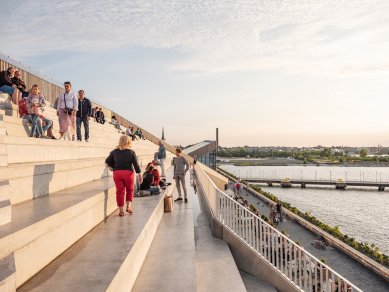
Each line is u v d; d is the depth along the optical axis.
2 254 3.17
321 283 8.05
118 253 4.75
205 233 10.75
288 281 8.67
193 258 6.50
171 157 37.50
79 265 4.23
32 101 9.27
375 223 41.72
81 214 5.55
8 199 4.05
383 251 28.47
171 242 7.64
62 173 7.17
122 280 4.26
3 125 7.60
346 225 40.56
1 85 10.63
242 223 9.80
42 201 5.49
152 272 5.77
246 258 9.65
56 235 4.50
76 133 13.42
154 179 11.71
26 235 3.64
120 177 7.46
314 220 30.66
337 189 90.94
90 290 3.46
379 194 78.62
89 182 8.84
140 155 17.61
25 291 3.42
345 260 19.77
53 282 3.67
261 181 101.06
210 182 11.84
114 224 6.62
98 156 12.41
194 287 5.13
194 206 14.63
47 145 7.92
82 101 12.59
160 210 9.95
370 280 16.48
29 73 17.86
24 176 5.50
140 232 5.96
